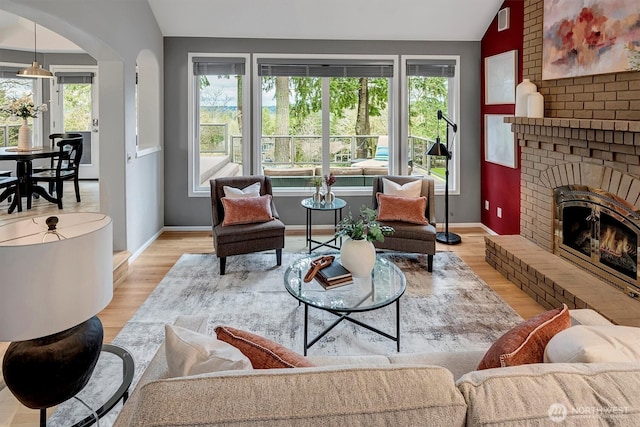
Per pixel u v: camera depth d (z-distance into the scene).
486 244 4.27
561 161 3.52
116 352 1.74
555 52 3.54
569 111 3.42
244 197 4.24
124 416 1.17
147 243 4.81
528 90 3.83
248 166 5.49
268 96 5.50
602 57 2.97
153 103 5.17
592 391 0.88
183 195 5.50
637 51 2.66
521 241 4.11
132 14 4.20
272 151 5.59
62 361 1.25
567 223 3.55
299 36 5.29
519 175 4.62
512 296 3.42
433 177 5.70
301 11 4.90
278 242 4.09
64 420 1.91
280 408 0.82
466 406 0.86
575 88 3.34
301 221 5.65
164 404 0.82
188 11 4.86
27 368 1.23
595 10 3.03
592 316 1.77
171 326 1.33
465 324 2.95
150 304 3.27
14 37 7.21
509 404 0.85
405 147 5.55
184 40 5.27
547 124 3.38
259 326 2.92
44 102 7.81
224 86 5.47
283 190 5.60
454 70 5.48
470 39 5.41
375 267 2.91
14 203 5.37
